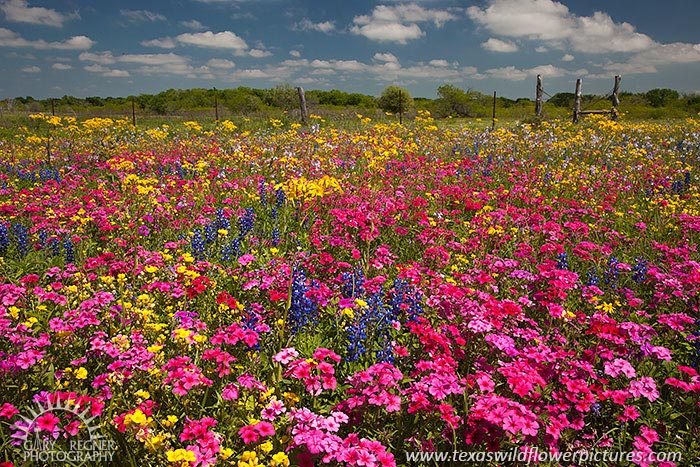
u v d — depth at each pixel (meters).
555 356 3.70
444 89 46.84
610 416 3.68
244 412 3.37
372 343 4.30
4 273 5.56
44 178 10.66
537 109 28.91
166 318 4.55
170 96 61.31
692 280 5.19
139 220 7.03
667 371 4.21
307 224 7.38
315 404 3.57
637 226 7.69
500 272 5.93
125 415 3.01
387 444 3.29
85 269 5.29
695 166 13.20
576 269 6.40
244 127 23.64
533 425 2.98
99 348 3.61
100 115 34.19
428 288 5.08
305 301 4.41
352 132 19.95
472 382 3.42
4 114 31.33
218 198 9.31
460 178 11.20
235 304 4.24
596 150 15.32
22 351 3.63
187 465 2.69
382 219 7.47
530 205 9.05
